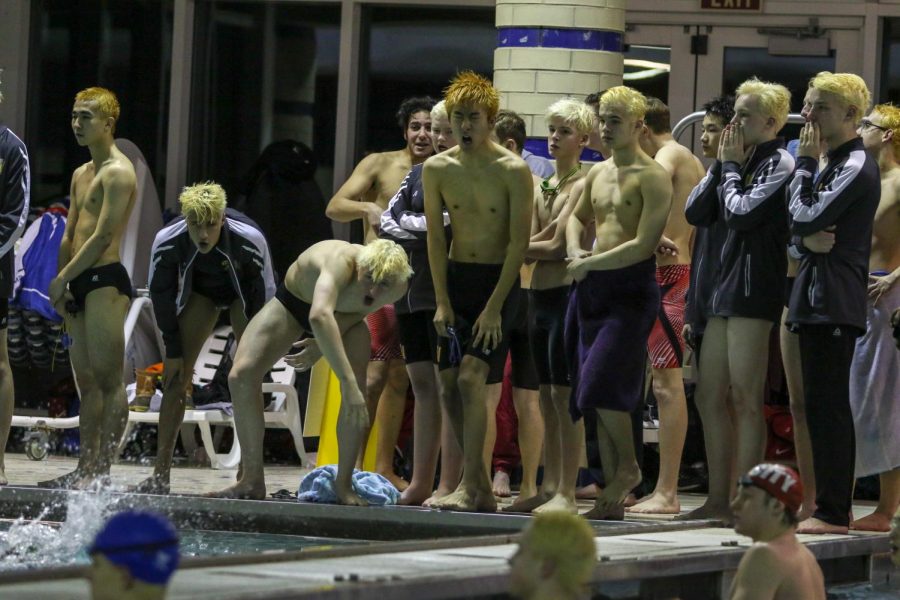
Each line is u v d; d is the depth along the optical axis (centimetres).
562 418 2503
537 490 2695
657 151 2886
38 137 4534
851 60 4022
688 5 4112
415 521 2464
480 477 2525
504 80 3625
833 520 2336
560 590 1236
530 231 2498
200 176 4462
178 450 4003
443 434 2648
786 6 4044
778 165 2384
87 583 1595
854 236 2344
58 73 4541
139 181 4066
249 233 2705
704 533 2267
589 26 3572
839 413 2338
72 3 4519
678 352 2711
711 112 2609
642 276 2420
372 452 3225
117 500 2648
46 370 4212
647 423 3316
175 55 4431
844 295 2327
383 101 4372
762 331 2405
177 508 2628
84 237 2831
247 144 4428
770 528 1638
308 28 4375
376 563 1756
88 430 2844
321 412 3291
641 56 4166
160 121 4472
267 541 2452
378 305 2542
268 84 4406
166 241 2708
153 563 1137
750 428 2416
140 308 3897
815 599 1639
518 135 2942
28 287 3906
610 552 1928
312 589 1509
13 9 4506
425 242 2698
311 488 2633
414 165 3142
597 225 2475
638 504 2717
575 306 2459
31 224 4166
